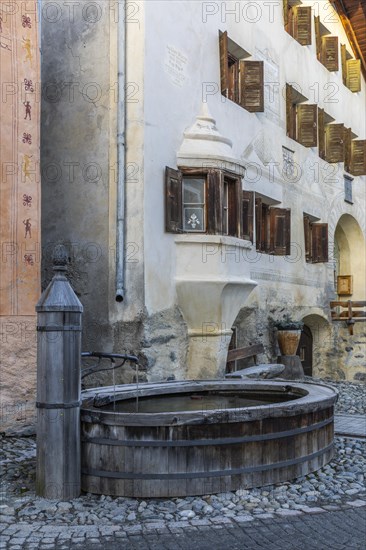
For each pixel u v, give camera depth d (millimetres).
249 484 5785
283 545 4570
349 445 7945
